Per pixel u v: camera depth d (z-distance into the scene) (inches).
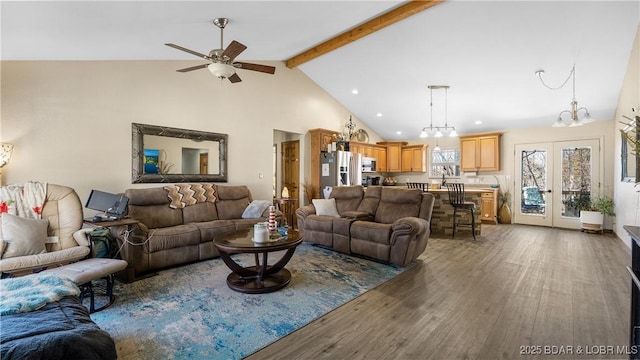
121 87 155.3
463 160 297.0
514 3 136.6
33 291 65.6
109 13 92.3
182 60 177.6
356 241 157.2
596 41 151.0
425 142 332.2
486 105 240.7
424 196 163.8
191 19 110.0
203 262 148.6
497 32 156.9
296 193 261.9
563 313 94.1
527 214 269.6
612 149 228.4
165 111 171.3
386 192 178.1
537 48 163.3
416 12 144.3
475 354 73.1
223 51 113.8
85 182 144.3
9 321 54.5
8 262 88.1
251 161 214.5
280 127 233.9
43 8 81.8
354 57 206.4
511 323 88.0
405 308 98.1
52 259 95.8
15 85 126.2
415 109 269.1
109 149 151.3
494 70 191.0
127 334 81.4
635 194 160.7
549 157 258.8
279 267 122.5
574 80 187.9
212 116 193.0
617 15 134.0
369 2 131.6
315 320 90.0
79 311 63.3
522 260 153.6
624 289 113.4
